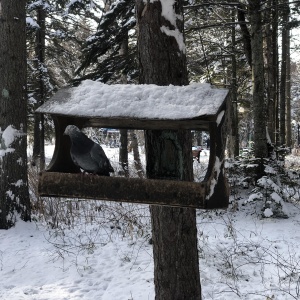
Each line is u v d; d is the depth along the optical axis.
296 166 15.48
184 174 3.66
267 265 6.19
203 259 6.38
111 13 9.16
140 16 3.79
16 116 8.59
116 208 8.41
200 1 10.01
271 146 9.53
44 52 16.92
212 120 2.84
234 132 14.99
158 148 3.69
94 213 9.02
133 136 14.47
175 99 3.04
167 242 3.86
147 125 3.57
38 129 17.11
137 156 14.37
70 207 8.86
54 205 9.18
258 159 9.24
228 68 16.19
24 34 8.55
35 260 6.75
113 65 9.88
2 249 7.32
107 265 6.48
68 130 3.22
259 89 9.30
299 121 39.81
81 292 5.60
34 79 17.05
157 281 3.97
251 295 5.26
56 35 16.53
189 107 2.91
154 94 3.10
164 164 3.68
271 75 13.32
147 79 3.77
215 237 7.43
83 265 6.48
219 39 15.20
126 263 6.50
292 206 9.39
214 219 8.79
